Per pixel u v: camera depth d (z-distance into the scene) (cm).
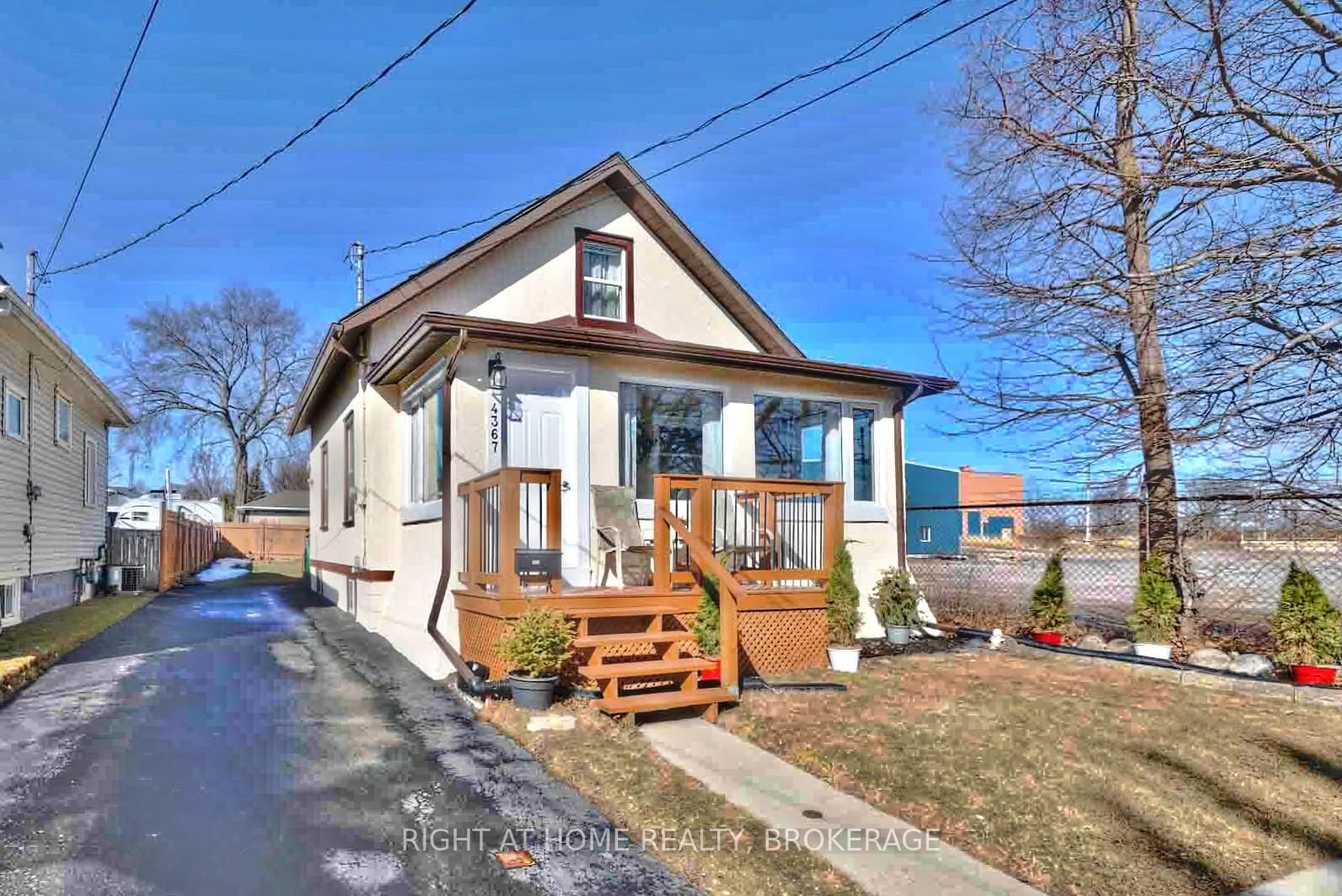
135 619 1102
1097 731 532
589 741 491
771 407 931
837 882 328
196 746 493
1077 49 737
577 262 989
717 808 401
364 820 383
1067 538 988
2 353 946
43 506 1144
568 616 598
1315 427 615
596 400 804
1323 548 792
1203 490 781
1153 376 759
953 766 463
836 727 536
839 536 744
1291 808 416
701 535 673
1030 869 343
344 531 1180
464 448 709
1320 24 539
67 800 399
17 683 639
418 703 606
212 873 324
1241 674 681
